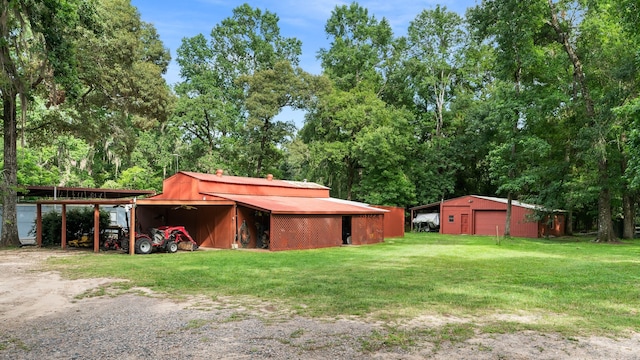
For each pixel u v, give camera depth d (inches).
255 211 804.6
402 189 1549.0
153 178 1625.2
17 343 208.7
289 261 557.3
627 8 810.2
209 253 665.0
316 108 1541.6
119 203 644.7
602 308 295.0
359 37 1775.3
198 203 708.0
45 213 861.8
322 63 1830.7
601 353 200.2
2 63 648.4
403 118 1553.9
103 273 437.7
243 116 1721.2
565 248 836.6
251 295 331.3
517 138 1079.0
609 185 1007.0
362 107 1509.6
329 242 829.2
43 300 312.7
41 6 689.0
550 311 284.5
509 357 193.2
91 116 960.9
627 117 846.5
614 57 1010.7
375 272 462.0
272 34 1782.7
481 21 1093.1
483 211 1403.8
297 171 2135.8
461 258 625.3
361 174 1712.6
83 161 1514.5
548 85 1103.6
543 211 1141.7
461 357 192.2
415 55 1750.7
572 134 1110.4
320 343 210.4
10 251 681.0
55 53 729.0
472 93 1729.8
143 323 247.3
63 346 204.1
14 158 776.3
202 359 186.2
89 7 801.6
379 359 188.5
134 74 1007.6
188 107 1520.7
